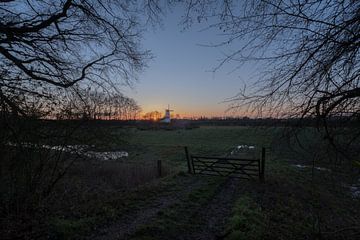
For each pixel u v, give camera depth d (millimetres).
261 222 5871
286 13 2400
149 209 6668
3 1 6262
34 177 6395
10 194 5883
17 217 5551
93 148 8430
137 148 25188
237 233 5066
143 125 49000
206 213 6574
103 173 11883
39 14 6879
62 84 7395
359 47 2299
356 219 7164
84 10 7082
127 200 7301
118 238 4879
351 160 2938
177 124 57125
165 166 15273
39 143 6391
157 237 5004
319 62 2463
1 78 5770
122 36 7883
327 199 8664
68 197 7559
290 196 8922
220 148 26578
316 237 5414
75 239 4770
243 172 11297
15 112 5688
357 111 2641
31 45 6918
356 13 2223
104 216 5926
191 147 27391
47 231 4918
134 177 11594
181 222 5828
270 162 17266
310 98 2709
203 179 11008
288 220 6457
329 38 2324
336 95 2564
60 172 7496
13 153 5828
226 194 8672
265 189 9602
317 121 2807
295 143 3045
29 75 6602
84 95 8031
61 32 7324
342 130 2771
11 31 6426
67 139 7105
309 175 12422
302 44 2480
